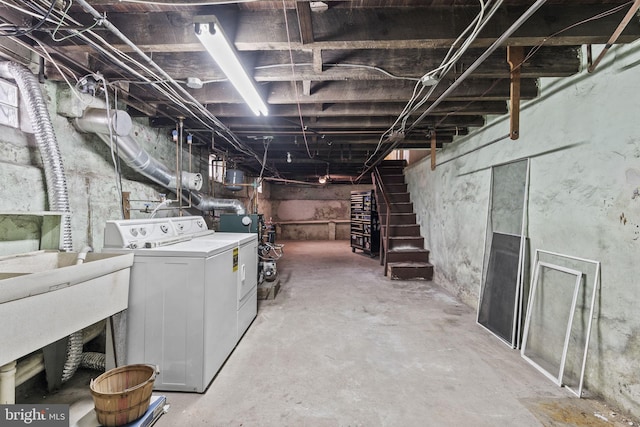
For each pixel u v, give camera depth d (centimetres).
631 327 160
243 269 259
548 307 214
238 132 376
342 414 161
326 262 621
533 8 125
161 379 183
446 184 417
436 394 178
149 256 184
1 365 105
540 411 163
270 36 162
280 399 173
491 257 286
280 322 291
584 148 192
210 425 153
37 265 166
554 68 197
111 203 250
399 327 281
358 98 250
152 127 328
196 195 380
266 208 920
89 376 195
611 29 159
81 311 141
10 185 167
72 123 212
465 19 162
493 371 204
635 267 159
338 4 158
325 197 1036
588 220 188
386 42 164
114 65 206
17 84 170
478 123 321
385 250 495
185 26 164
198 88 231
